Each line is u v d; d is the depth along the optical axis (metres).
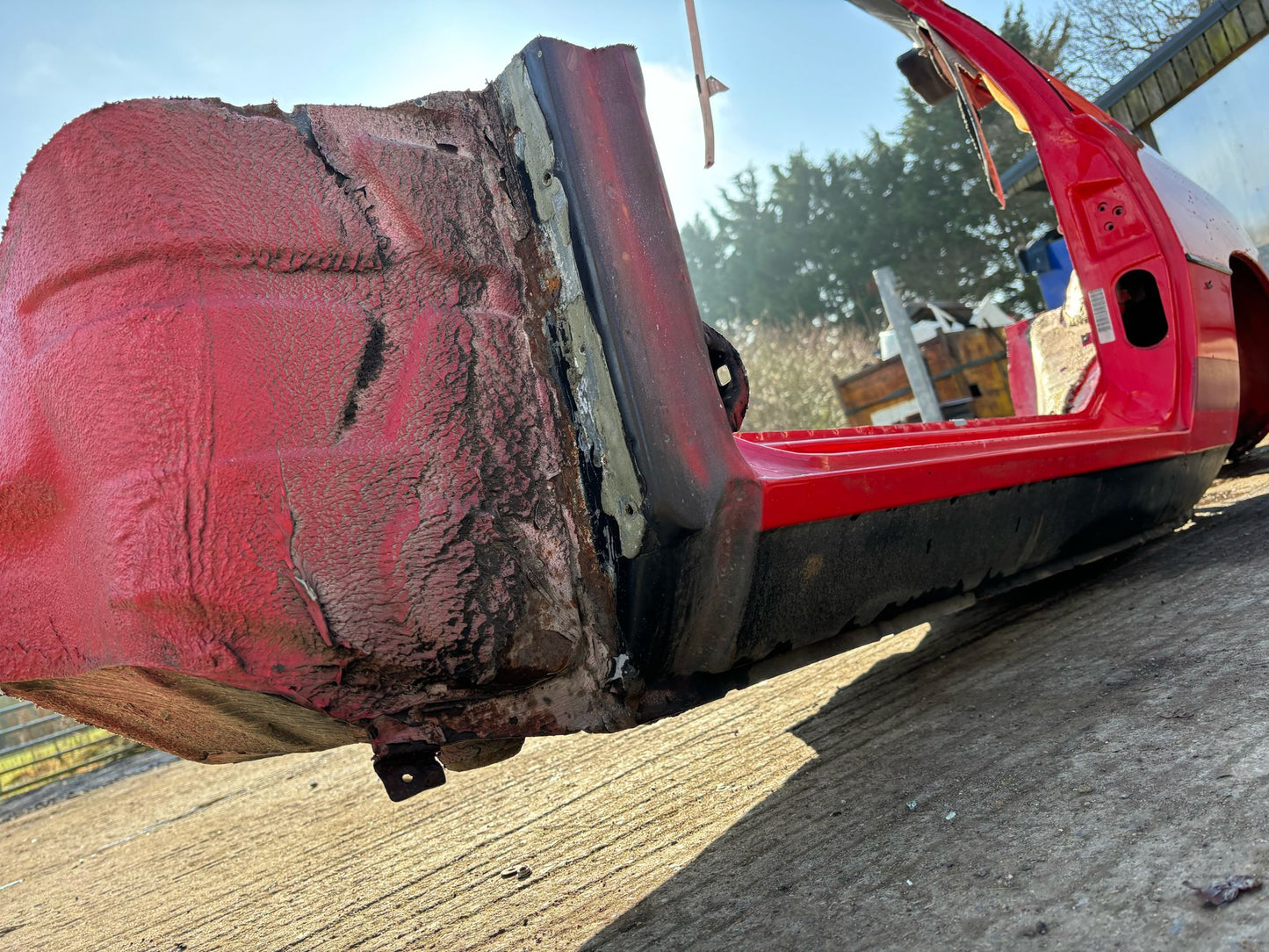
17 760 6.07
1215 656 1.69
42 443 1.11
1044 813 1.24
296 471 1.04
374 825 2.30
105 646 1.08
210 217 1.05
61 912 2.32
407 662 1.08
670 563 1.26
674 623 1.32
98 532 1.05
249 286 1.07
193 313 1.03
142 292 1.04
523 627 1.16
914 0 2.94
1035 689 1.82
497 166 1.31
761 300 36.22
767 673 1.56
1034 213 26.61
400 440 1.11
